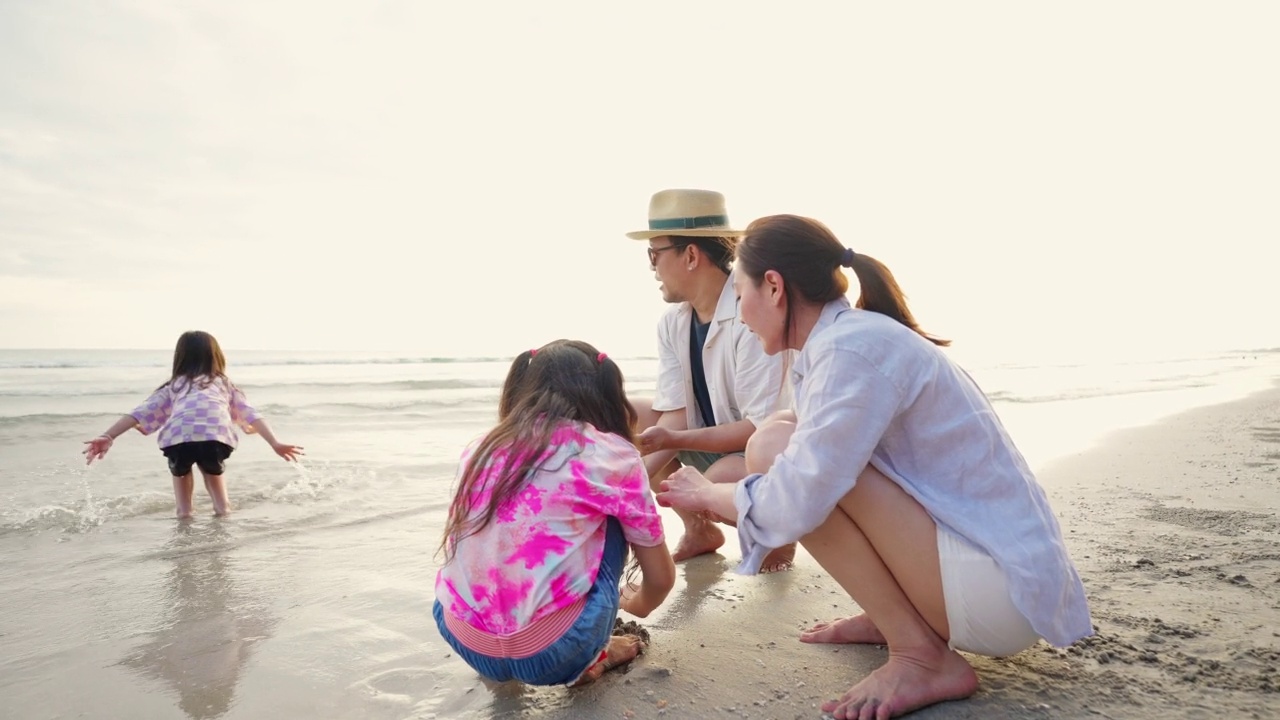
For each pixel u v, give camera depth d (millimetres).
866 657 2203
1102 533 3299
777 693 1996
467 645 1923
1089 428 7312
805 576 3014
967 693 1839
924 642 1860
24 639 2537
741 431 2924
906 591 1848
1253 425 7297
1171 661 2020
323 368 22234
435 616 2035
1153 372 18953
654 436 2871
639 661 2217
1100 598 2488
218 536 3834
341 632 2580
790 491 1756
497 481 1898
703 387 3262
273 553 3531
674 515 4242
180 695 2145
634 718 1889
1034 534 1721
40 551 3574
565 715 1918
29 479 5332
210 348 4742
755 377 2842
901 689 1814
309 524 4066
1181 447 5898
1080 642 2148
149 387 14070
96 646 2482
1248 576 2691
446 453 6367
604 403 2092
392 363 25609
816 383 1767
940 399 1760
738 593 2805
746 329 2852
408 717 1984
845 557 1870
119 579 3156
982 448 1757
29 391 12906
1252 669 1957
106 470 5680
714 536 3299
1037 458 5500
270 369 21578
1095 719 1737
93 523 4113
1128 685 1896
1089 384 14266
